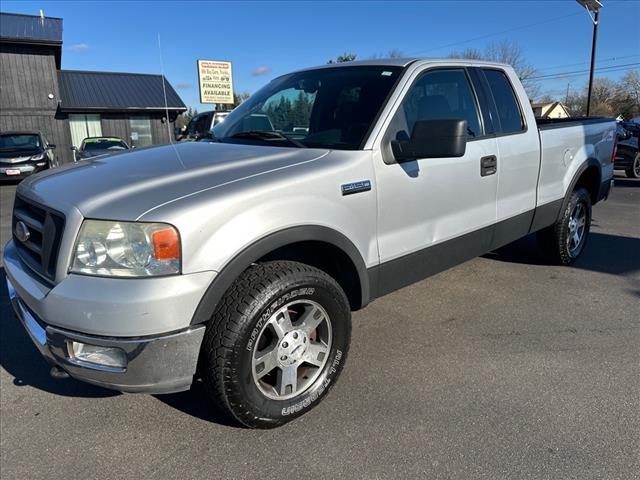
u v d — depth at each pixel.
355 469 2.31
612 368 3.14
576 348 3.41
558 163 4.47
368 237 2.84
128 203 2.17
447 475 2.26
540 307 4.11
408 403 2.80
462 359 3.28
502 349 3.41
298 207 2.45
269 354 2.46
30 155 15.40
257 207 2.30
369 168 2.80
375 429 2.59
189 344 2.17
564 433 2.53
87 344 2.12
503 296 4.35
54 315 2.13
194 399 2.91
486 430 2.56
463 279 4.78
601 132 5.16
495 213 3.79
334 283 2.64
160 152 3.06
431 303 4.21
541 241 4.97
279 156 2.73
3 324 3.96
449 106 3.46
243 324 2.27
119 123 23.16
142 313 2.04
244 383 2.35
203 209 2.16
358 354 3.36
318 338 2.72
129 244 2.07
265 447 2.48
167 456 2.44
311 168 2.58
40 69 21.22
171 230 2.08
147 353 2.09
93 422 2.72
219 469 2.34
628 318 3.88
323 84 3.44
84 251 2.12
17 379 3.17
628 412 2.69
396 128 3.01
